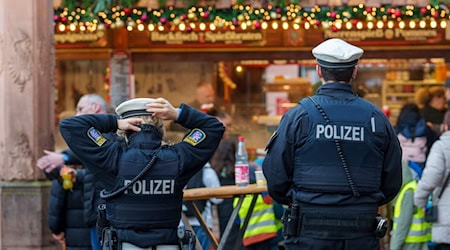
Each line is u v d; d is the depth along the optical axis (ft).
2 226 33.73
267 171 22.30
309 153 21.95
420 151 35.94
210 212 34.22
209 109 41.01
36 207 33.58
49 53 34.19
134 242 21.90
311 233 21.90
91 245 29.81
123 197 21.93
